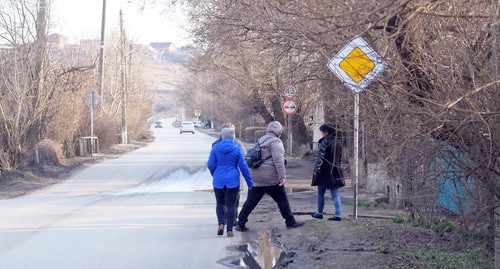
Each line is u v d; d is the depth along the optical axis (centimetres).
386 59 746
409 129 724
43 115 2709
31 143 2639
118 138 5503
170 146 5325
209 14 1532
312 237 1202
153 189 2242
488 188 722
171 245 1183
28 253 1112
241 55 1802
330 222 1311
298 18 769
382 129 732
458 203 855
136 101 6338
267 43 1057
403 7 617
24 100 2580
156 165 3300
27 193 2170
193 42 1978
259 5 859
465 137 712
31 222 1450
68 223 1432
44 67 2650
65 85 2952
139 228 1365
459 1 684
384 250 1028
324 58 835
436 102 682
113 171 2992
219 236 1270
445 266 895
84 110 3975
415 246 1022
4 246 1174
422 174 793
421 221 1141
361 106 833
